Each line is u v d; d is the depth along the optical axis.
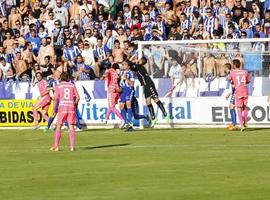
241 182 40.62
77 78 80.31
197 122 74.94
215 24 83.56
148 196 37.19
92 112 77.06
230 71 71.00
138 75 73.50
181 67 75.19
